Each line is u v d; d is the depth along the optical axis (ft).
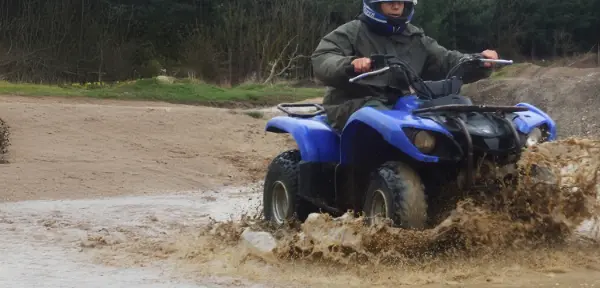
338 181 26.55
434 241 22.88
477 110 23.68
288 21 139.74
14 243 29.53
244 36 140.97
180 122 63.67
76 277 23.67
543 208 23.34
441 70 27.27
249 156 57.36
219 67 140.15
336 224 23.82
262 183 49.80
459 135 23.17
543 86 64.03
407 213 22.97
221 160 55.62
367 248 23.17
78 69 139.95
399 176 23.44
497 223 22.93
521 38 177.37
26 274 24.11
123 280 23.17
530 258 22.97
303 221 28.50
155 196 44.50
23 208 39.55
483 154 23.25
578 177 23.49
